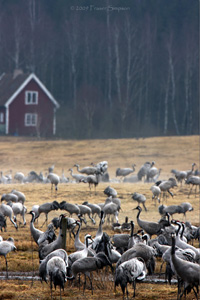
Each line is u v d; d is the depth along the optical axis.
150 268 46.78
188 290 39.53
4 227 73.44
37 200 101.88
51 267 38.72
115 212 79.56
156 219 84.44
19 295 41.72
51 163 170.25
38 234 57.25
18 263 54.91
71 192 109.06
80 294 42.38
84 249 45.81
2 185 119.06
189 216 87.88
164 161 167.75
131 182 133.75
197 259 46.34
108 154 182.38
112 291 43.84
